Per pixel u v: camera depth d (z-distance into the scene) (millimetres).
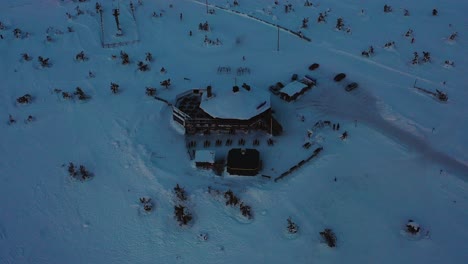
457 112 52156
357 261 36375
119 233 39906
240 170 43219
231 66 61125
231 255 37469
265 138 48469
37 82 58969
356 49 63906
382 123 51125
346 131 49031
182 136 49562
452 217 39312
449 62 60000
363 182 42844
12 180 45281
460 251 36562
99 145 48812
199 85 57375
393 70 59531
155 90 56062
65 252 38656
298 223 39312
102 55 64188
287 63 61562
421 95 54969
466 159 45531
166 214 40938
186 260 37406
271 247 37781
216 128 48938
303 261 36688
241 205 40656
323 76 58719
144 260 37750
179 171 44969
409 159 45438
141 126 50875
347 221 39406
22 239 39781
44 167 46562
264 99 49719
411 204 40656
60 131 50969
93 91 56938
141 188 43594
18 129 51562
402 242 37469
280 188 42406
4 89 57750
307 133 48750
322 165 44594
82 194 43469
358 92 55844
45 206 42625
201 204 41344
